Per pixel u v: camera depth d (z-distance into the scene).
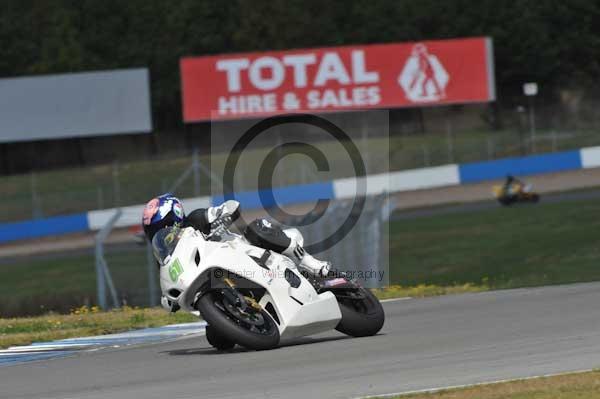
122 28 172.38
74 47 168.00
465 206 107.19
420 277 69.31
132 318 42.56
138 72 151.00
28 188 136.62
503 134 136.38
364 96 147.50
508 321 31.17
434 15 165.38
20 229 119.12
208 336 29.05
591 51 159.75
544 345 25.17
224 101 149.25
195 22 170.12
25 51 169.25
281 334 26.70
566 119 143.88
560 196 108.00
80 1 176.75
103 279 58.94
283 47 164.62
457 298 43.00
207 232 27.33
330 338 29.84
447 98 146.88
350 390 20.56
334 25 165.88
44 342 36.56
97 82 151.50
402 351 25.58
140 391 22.22
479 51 146.62
